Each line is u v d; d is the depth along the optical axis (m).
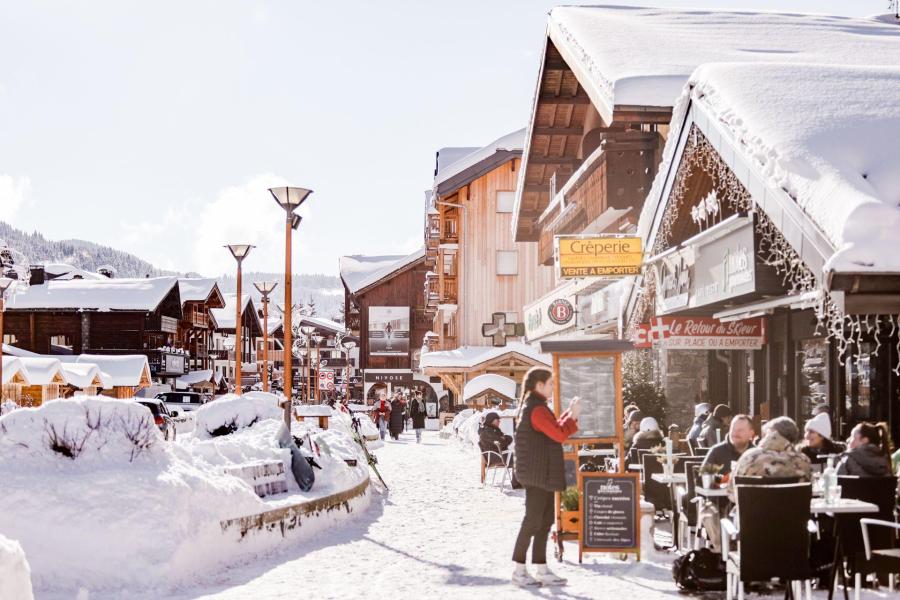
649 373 20.19
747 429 9.41
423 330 80.75
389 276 80.62
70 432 9.81
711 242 13.65
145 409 10.19
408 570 9.95
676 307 15.48
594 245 17.09
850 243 8.58
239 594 8.66
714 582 8.43
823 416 11.50
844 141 10.05
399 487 20.17
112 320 78.50
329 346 116.38
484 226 52.59
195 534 9.62
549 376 9.32
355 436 20.52
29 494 9.27
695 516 10.28
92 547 9.12
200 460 11.20
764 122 10.73
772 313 16.59
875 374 13.48
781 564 7.32
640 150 22.31
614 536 10.22
